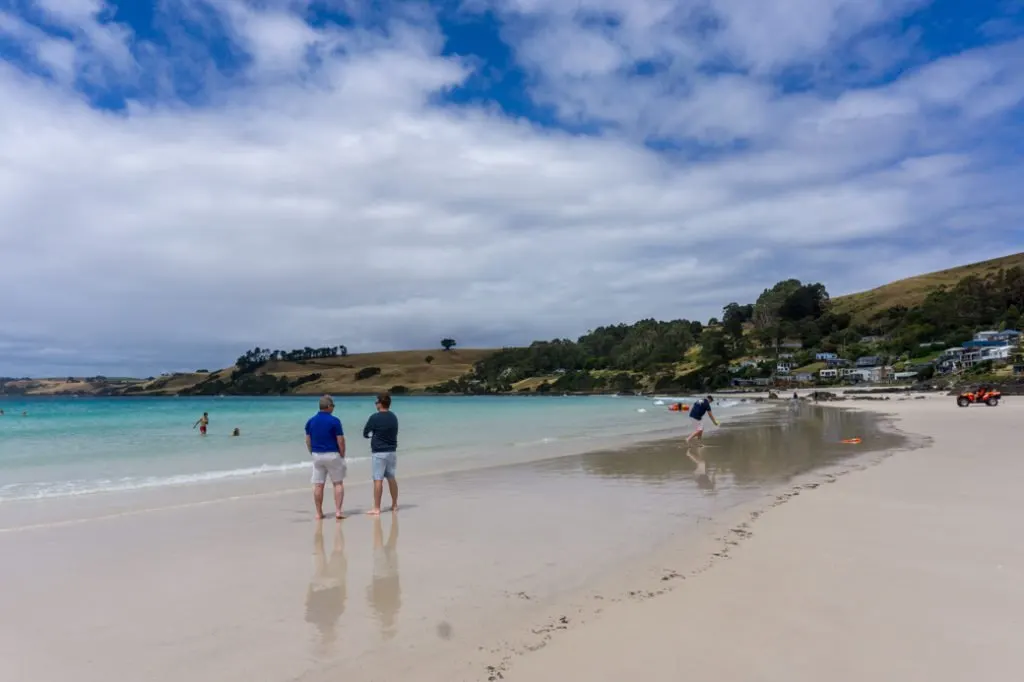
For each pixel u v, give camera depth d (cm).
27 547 812
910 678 394
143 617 554
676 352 17425
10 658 470
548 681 407
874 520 830
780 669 411
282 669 443
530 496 1144
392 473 1046
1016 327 11806
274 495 1234
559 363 19750
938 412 3775
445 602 577
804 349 15675
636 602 552
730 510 944
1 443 2520
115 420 4334
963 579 583
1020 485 1077
